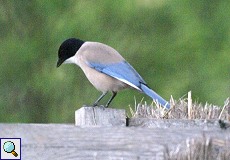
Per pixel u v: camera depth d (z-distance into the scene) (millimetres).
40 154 7398
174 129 7441
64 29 18094
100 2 18188
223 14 18906
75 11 18219
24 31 18500
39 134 7414
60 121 18266
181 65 18547
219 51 18641
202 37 18562
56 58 18188
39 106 18328
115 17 18219
